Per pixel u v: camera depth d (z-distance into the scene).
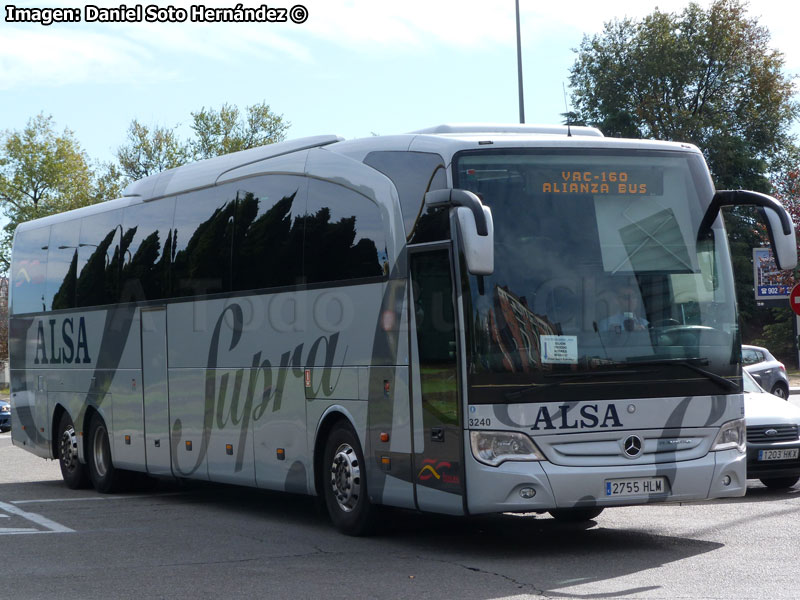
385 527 11.53
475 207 9.30
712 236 10.68
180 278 14.98
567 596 8.20
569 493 9.77
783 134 65.56
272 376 12.88
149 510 14.71
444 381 10.06
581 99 65.75
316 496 12.28
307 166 12.45
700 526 11.79
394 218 10.86
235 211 13.86
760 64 64.44
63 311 18.41
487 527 12.19
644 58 63.38
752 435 14.38
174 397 15.07
